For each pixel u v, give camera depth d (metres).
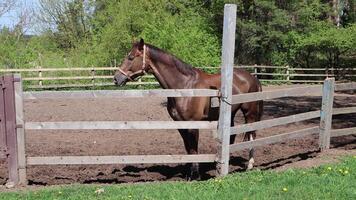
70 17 34.94
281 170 6.65
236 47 32.69
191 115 6.66
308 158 7.75
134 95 6.37
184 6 33.62
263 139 7.21
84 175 7.19
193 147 6.74
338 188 5.50
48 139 9.77
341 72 29.55
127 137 10.00
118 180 6.90
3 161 7.97
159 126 6.45
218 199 5.20
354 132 8.78
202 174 7.28
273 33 30.97
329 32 30.97
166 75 6.73
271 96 7.22
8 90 6.24
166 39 26.25
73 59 26.98
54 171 7.38
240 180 6.02
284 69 30.30
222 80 6.41
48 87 21.20
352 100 18.52
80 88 22.33
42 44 32.44
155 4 28.67
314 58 33.06
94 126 6.40
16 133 6.34
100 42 28.55
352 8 38.06
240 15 32.25
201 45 27.73
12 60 25.70
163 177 7.10
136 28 27.81
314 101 17.98
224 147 6.52
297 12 32.03
